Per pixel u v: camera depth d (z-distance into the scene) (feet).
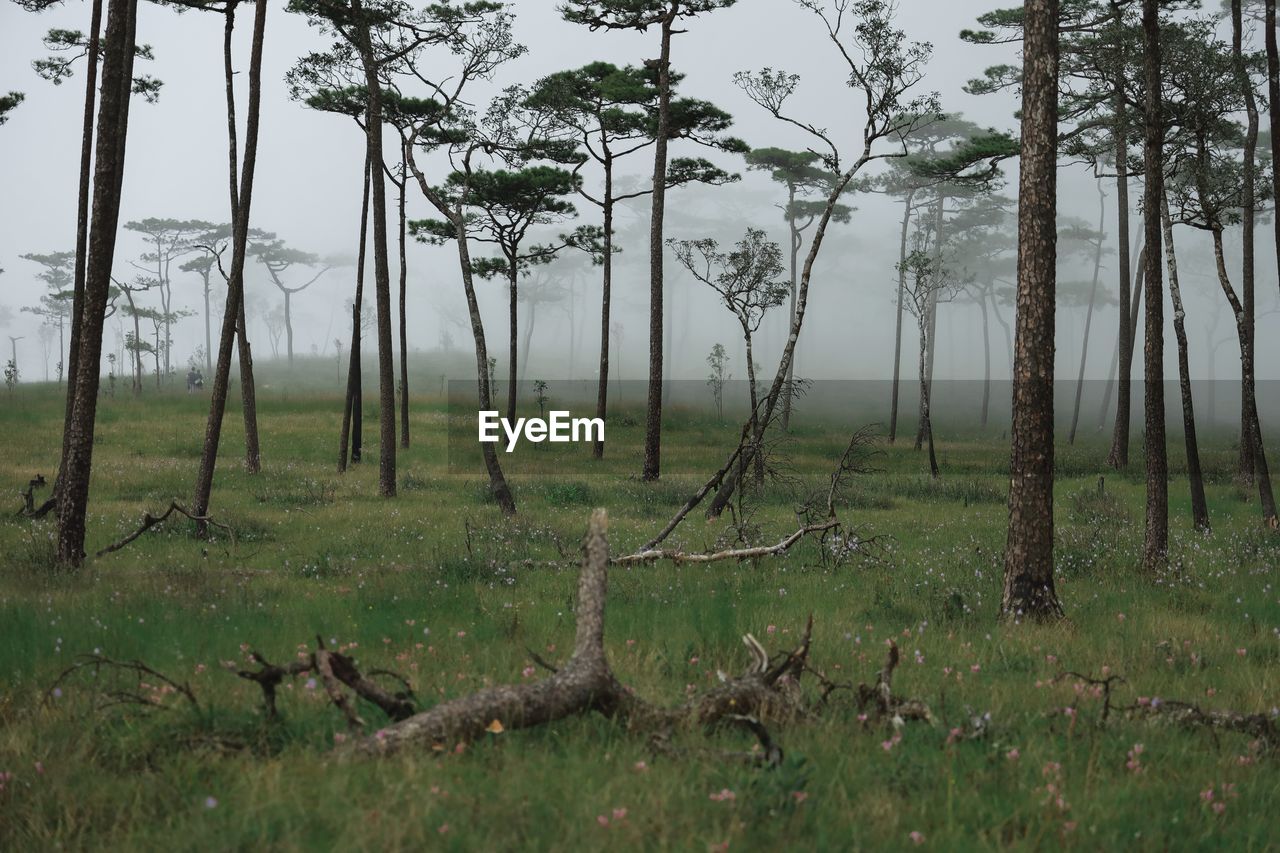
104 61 43.16
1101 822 15.81
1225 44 58.90
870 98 66.59
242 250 59.11
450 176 127.13
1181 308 62.03
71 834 14.84
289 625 30.68
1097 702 23.25
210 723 19.25
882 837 14.69
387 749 17.38
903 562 49.55
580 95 127.95
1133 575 46.06
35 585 38.29
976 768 17.78
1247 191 63.10
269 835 14.25
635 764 16.57
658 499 82.74
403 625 30.63
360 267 108.99
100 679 23.44
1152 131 50.60
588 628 20.20
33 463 96.07
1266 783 18.34
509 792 15.61
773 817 15.10
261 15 62.59
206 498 57.00
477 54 84.48
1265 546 55.72
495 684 23.58
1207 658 29.30
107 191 43.65
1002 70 113.50
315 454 119.03
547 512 72.33
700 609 33.37
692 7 107.24
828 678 25.25
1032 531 35.83
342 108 105.19
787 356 65.31
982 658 28.84
